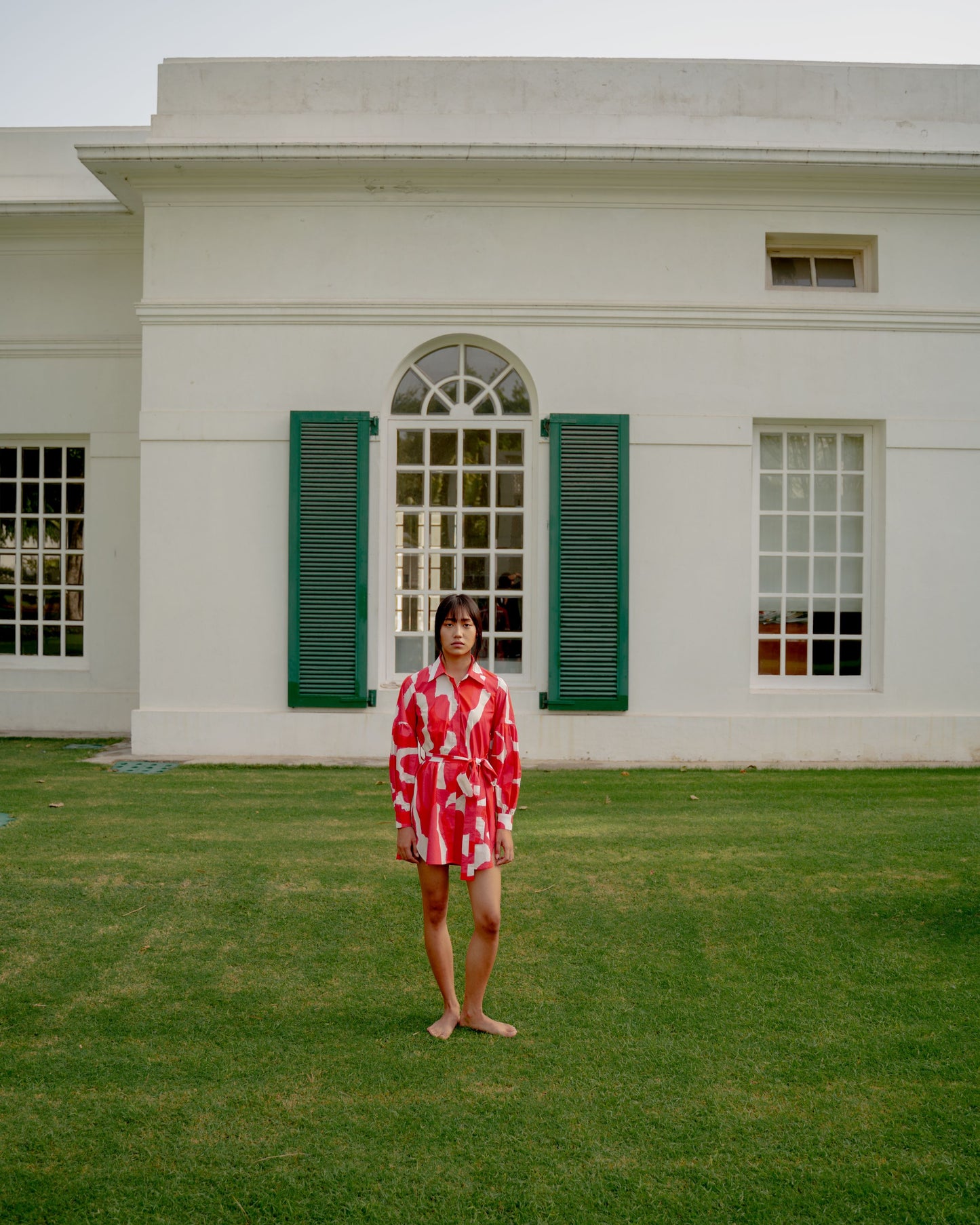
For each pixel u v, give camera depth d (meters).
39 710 10.48
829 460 9.30
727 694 9.07
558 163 8.66
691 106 9.06
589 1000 3.88
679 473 9.02
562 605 8.92
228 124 8.98
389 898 4.90
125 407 10.38
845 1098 3.18
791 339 9.04
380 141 8.62
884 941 4.40
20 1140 2.94
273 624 9.01
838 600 9.33
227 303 8.95
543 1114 3.08
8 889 4.93
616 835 6.03
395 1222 2.60
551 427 8.91
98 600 10.44
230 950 4.31
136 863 5.36
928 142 9.13
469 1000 3.61
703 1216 2.63
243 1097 3.17
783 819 6.48
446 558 9.16
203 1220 2.60
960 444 9.13
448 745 3.50
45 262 10.37
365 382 9.00
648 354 9.00
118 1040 3.55
